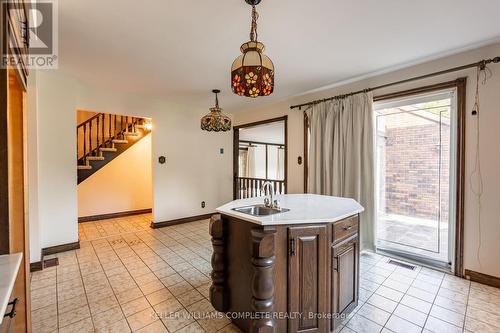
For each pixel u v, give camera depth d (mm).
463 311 2037
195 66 3041
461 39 2371
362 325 1874
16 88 1492
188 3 1819
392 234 3338
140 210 5848
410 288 2420
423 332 1794
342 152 3537
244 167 8273
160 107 4648
